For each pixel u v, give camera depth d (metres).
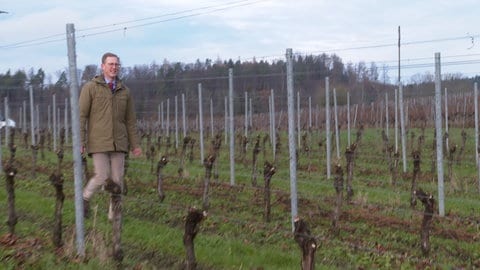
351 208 10.59
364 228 9.10
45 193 10.80
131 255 6.59
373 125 32.44
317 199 11.27
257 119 32.78
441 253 7.95
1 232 7.12
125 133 7.80
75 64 5.86
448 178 14.73
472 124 29.28
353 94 29.83
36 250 6.09
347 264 7.18
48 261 5.64
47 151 20.59
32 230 7.36
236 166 16.88
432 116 30.66
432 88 30.11
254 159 12.53
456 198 12.19
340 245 7.93
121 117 7.70
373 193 12.40
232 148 12.31
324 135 26.64
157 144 22.20
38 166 15.15
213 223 8.70
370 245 8.07
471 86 31.75
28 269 5.41
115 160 7.75
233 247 7.32
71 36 5.79
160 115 27.53
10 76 32.88
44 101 32.16
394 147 20.03
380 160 18.28
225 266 6.45
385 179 14.84
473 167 16.94
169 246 7.05
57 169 14.41
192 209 5.46
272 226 8.76
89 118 7.58
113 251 5.95
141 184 12.20
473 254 7.98
